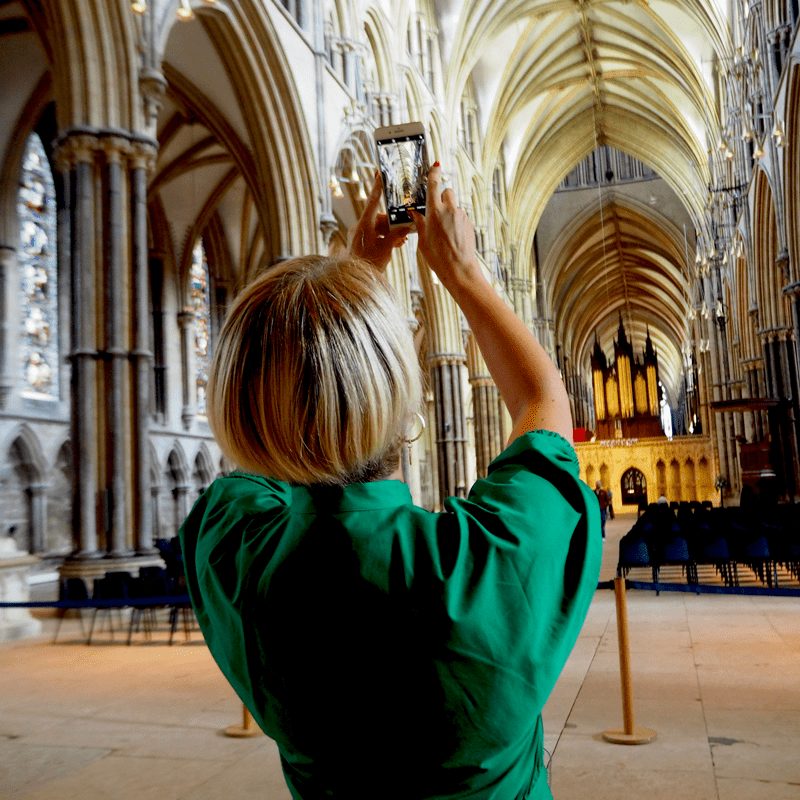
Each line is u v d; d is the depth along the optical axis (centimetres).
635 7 3394
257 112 1642
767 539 1099
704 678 641
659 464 4766
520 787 82
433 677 77
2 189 1881
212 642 95
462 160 3158
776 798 391
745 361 3256
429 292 2780
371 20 2219
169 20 1261
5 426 1830
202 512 108
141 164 1162
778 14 2080
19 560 1002
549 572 79
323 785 82
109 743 515
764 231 2597
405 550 81
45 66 1795
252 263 2852
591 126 4441
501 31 3272
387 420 85
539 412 96
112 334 1106
